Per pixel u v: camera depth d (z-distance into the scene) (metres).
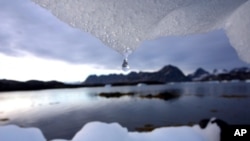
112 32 1.35
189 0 1.41
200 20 1.59
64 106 41.72
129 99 49.88
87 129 5.22
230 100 37.66
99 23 1.32
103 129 5.18
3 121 27.97
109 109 34.59
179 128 6.86
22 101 55.28
